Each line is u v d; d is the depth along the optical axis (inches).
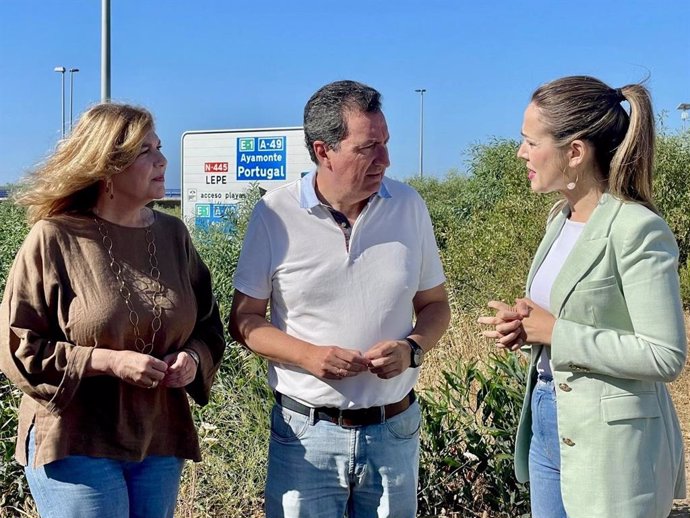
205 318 119.2
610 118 97.2
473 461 167.5
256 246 112.3
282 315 112.6
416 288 115.3
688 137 484.4
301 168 553.9
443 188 1087.0
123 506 106.0
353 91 105.9
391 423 112.7
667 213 456.4
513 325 101.2
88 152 103.1
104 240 106.5
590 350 95.3
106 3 454.0
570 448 100.0
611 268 96.1
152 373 100.0
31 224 108.9
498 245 371.6
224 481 164.9
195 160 579.8
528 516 161.0
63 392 100.0
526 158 102.9
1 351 102.5
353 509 117.0
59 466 103.2
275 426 115.0
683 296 397.4
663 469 98.7
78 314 102.8
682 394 260.4
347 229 110.3
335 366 104.6
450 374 182.9
